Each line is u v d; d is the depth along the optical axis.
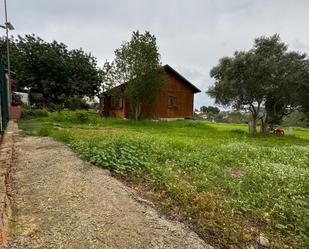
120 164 4.66
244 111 16.89
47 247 2.20
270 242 2.65
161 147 6.67
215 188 4.00
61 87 29.33
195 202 3.30
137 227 2.59
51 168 4.33
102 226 2.56
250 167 5.52
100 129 12.29
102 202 3.07
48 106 26.67
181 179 4.35
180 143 7.82
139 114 20.02
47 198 3.16
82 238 2.35
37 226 2.52
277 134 16.03
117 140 6.34
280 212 3.32
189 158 5.83
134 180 4.18
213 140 10.37
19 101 22.98
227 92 15.62
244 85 15.01
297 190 4.20
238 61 15.00
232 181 4.41
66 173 4.04
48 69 29.12
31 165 4.57
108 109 23.86
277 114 16.70
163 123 18.41
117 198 3.22
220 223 2.88
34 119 16.75
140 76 18.06
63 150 5.76
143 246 2.30
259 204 3.56
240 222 3.01
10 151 5.43
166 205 3.20
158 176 4.16
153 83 18.47
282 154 7.55
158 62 18.45
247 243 2.61
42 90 29.58
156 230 2.57
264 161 6.21
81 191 3.35
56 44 32.09
